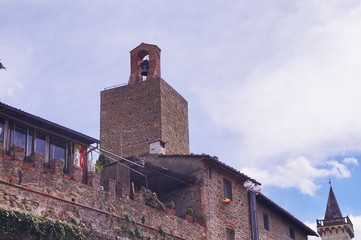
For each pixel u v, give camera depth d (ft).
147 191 106.32
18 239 80.23
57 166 90.12
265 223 140.26
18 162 84.69
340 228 276.21
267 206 142.10
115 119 166.09
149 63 171.42
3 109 91.97
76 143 103.50
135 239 98.99
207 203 119.96
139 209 102.17
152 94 164.55
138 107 164.76
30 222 82.02
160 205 107.34
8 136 93.15
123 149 161.68
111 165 125.59
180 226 110.22
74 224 89.15
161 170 120.57
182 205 120.47
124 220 98.32
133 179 123.65
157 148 146.30
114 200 97.86
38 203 85.30
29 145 95.91
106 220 94.89
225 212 124.36
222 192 125.70
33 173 86.17
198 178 121.19
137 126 162.81
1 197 80.89
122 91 168.35
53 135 99.96
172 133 165.99
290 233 154.30
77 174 93.66
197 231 114.21
